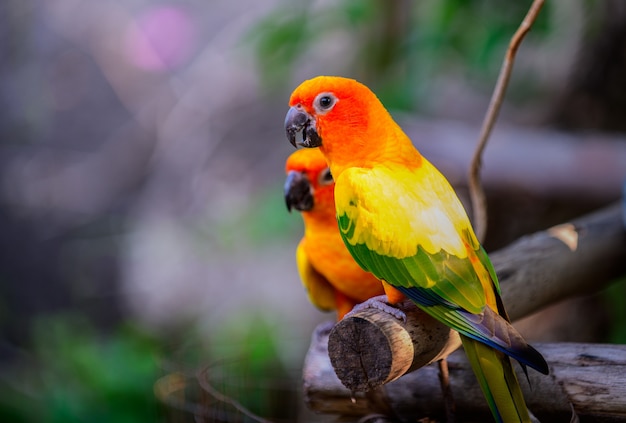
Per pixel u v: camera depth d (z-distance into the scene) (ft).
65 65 56.80
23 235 54.80
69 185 55.26
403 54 36.29
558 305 28.04
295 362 32.55
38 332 45.75
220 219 48.32
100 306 52.21
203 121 52.95
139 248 51.62
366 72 37.52
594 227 19.10
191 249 49.16
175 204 52.03
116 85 56.24
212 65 53.52
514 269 16.89
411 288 13.29
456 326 12.75
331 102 14.75
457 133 31.50
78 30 56.59
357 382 12.76
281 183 39.75
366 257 13.78
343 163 14.88
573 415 13.47
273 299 44.32
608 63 30.76
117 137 55.36
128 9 55.72
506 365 12.64
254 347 31.48
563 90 32.37
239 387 23.59
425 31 35.94
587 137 30.37
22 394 34.30
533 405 14.48
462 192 31.45
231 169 50.62
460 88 42.09
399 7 36.22
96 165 55.52
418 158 14.70
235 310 44.34
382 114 14.83
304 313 43.01
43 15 56.29
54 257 54.29
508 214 31.04
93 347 35.76
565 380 14.21
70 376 33.86
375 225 13.61
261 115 51.21
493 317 12.73
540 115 34.32
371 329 12.57
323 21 37.29
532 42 33.86
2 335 52.54
